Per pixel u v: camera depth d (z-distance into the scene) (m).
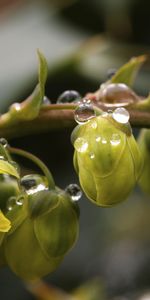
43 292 0.27
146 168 0.19
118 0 0.30
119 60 0.28
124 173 0.16
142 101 0.18
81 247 0.30
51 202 0.17
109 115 0.16
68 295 0.28
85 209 0.30
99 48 0.28
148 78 0.28
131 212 0.30
